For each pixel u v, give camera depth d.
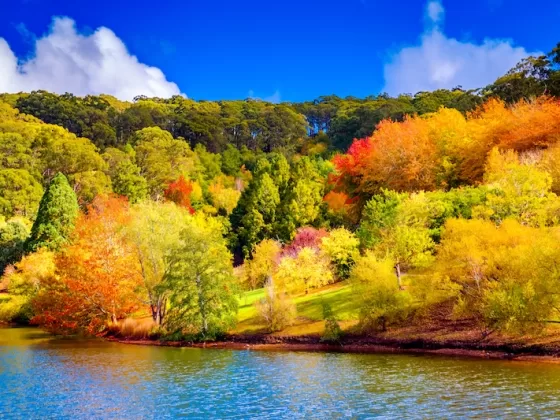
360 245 51.47
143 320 46.41
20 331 53.03
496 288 29.95
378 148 63.22
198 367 28.31
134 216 49.62
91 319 47.59
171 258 42.28
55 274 49.69
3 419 18.02
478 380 21.77
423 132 62.62
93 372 27.20
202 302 40.50
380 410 17.72
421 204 43.56
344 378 23.69
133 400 20.48
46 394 21.80
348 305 41.38
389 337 34.00
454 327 33.09
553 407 17.02
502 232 32.59
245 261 64.06
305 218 74.50
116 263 47.12
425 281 33.47
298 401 19.59
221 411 18.48
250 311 46.16
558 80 68.94
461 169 57.53
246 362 29.73
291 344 36.44
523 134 53.50
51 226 67.69
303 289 51.59
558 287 26.91
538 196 37.91
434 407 17.70
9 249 71.31
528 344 28.19
